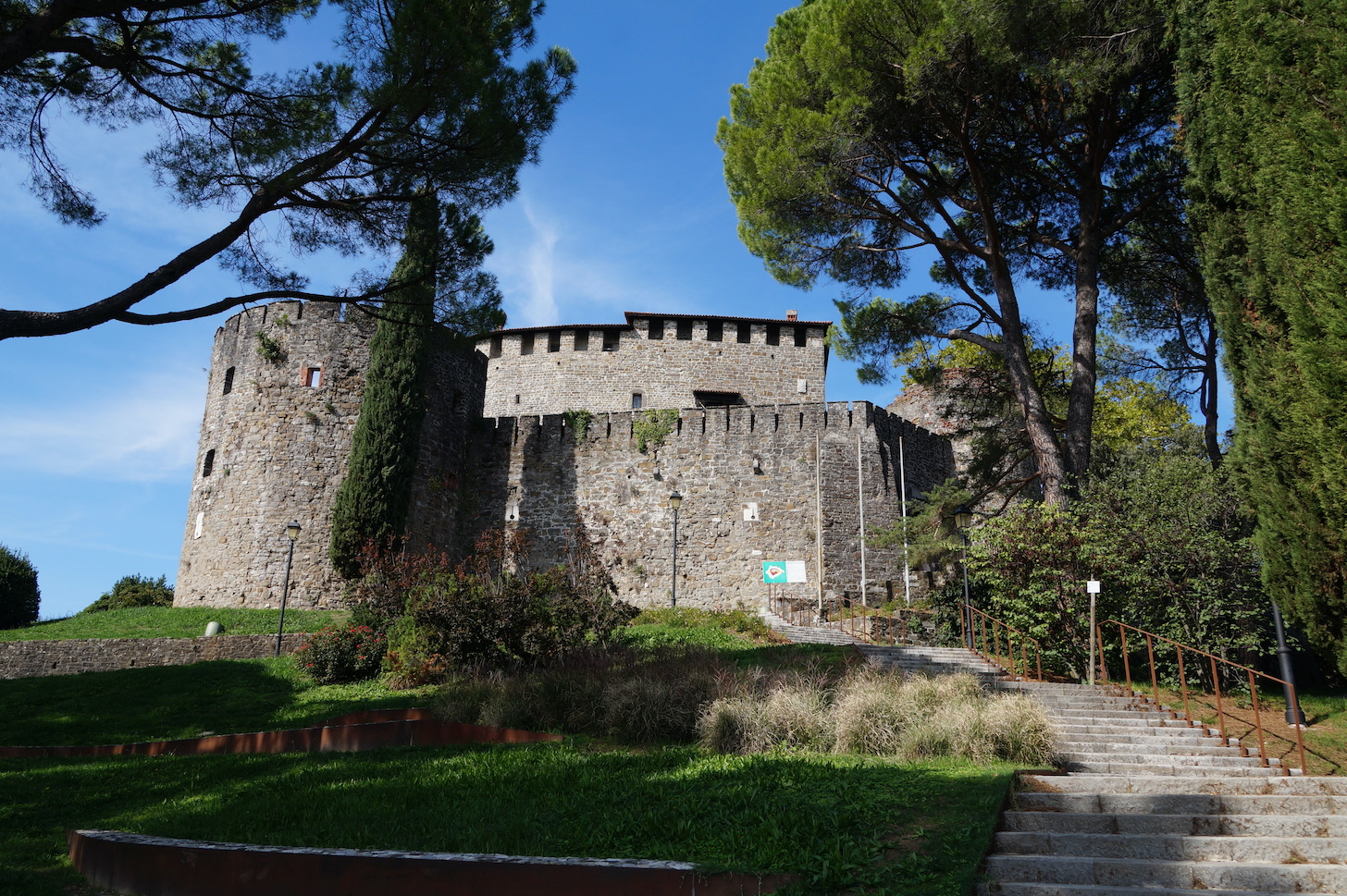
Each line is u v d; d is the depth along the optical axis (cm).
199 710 1537
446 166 1166
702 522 2794
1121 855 616
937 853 561
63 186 1103
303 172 1086
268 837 653
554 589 1623
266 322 2730
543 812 688
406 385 2575
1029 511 1669
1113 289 2248
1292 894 539
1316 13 912
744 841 586
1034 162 2025
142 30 1062
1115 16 1588
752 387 3853
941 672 1399
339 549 2430
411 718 1213
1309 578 890
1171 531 1495
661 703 1039
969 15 1564
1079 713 1165
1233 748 1016
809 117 1756
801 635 2038
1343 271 837
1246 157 992
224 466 2653
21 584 3381
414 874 501
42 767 1099
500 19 1230
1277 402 928
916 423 3362
